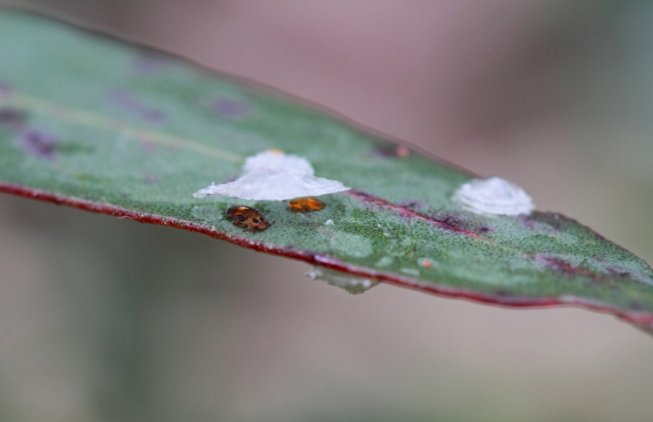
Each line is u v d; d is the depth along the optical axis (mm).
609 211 124
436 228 61
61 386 82
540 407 94
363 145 67
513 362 104
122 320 85
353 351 106
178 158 66
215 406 84
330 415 86
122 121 68
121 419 82
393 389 89
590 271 58
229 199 62
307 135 68
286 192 63
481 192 64
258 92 71
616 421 97
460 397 91
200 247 89
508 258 59
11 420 80
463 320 114
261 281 101
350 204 62
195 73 71
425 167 66
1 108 68
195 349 85
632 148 129
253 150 67
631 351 105
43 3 130
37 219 90
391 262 58
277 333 101
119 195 62
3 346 83
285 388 90
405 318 115
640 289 57
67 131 67
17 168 64
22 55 71
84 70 71
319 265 58
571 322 111
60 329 84
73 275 86
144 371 83
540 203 130
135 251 87
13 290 85
